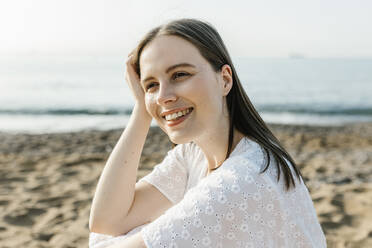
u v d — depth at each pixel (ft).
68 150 27.22
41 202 15.67
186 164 5.61
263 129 4.70
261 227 3.73
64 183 18.43
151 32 4.35
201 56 4.26
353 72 175.22
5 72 144.66
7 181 18.83
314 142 31.48
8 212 14.53
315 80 126.11
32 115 51.19
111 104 64.34
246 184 3.70
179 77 4.22
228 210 3.61
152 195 5.50
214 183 3.73
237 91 4.66
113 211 5.16
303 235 4.04
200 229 3.57
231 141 4.59
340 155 25.73
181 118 4.28
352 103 71.10
